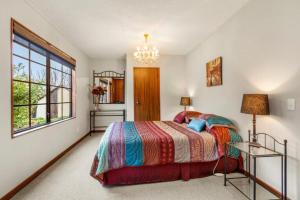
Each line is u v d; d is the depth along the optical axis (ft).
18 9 7.29
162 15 9.39
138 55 12.41
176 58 17.63
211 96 12.19
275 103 6.88
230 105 9.91
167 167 8.03
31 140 8.07
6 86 6.59
